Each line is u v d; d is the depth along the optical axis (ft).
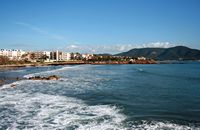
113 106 72.18
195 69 337.11
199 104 75.25
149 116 59.47
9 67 433.89
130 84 135.64
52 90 110.22
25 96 91.66
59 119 57.36
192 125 51.01
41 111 65.87
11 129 50.03
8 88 117.39
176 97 89.20
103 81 153.99
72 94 97.19
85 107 70.90
